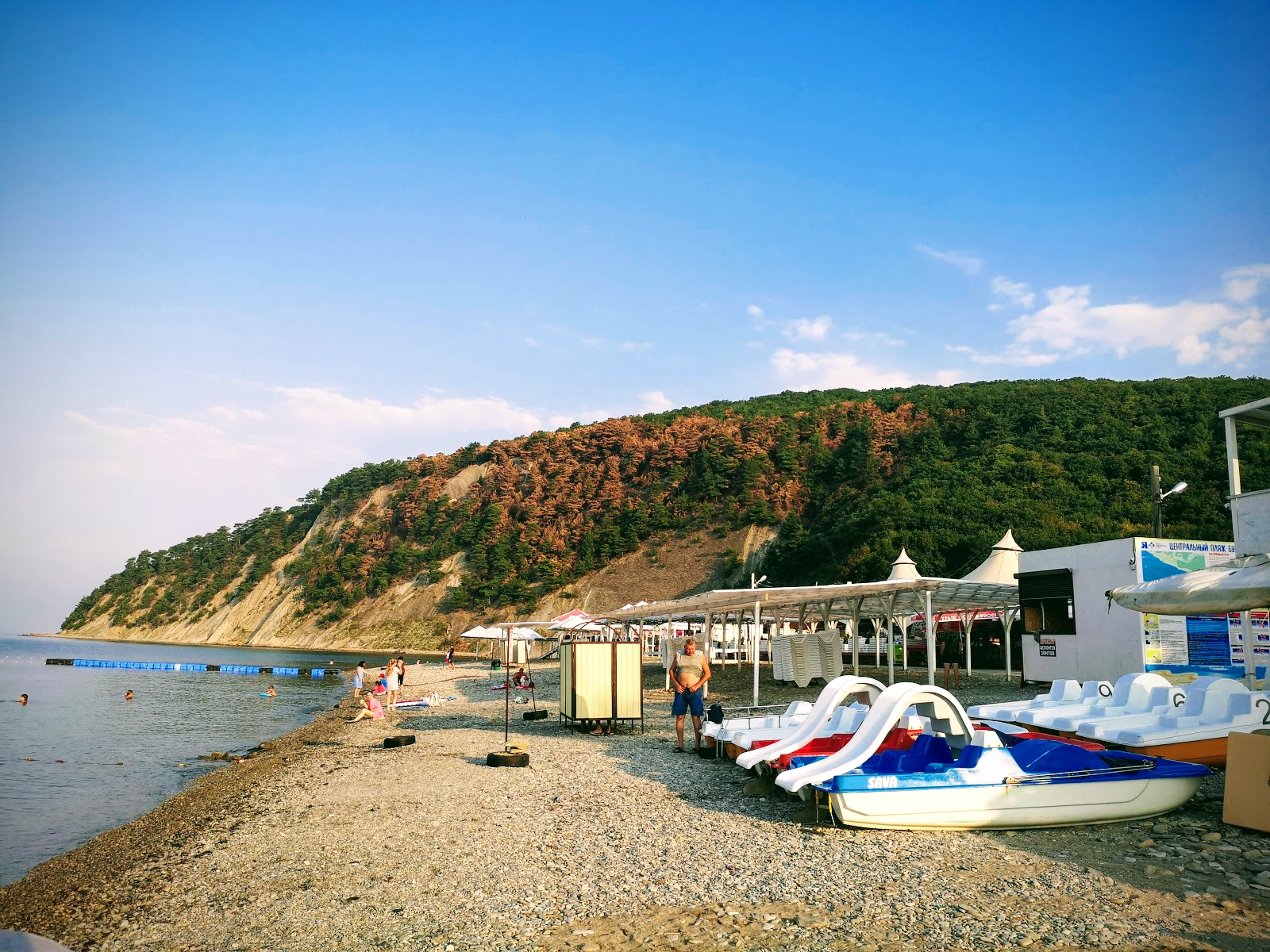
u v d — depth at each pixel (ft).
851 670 116.47
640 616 110.22
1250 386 241.96
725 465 353.92
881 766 26.20
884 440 318.45
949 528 201.98
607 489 376.89
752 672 114.93
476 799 33.22
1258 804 23.13
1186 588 25.58
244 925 20.40
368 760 47.29
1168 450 208.44
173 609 488.44
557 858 24.09
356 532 436.35
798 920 17.92
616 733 52.54
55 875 29.07
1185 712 34.19
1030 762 25.73
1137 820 25.29
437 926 19.19
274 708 108.68
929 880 20.12
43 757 64.03
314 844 28.04
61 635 554.05
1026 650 73.56
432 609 358.84
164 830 34.78
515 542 369.50
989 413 289.33
